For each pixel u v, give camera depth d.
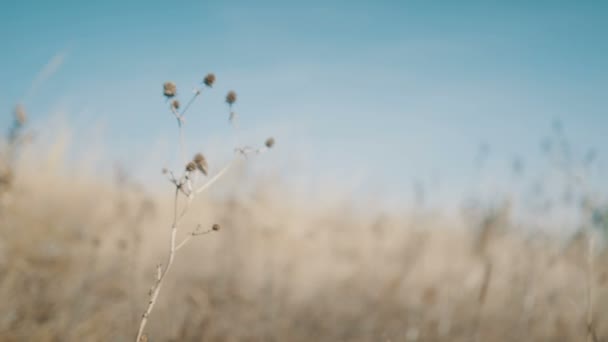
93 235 3.75
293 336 3.52
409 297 4.46
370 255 5.11
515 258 4.32
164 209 4.71
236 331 3.35
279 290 4.09
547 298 3.95
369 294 4.48
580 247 3.62
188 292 3.52
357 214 5.91
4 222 3.40
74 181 4.80
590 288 2.68
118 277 3.45
